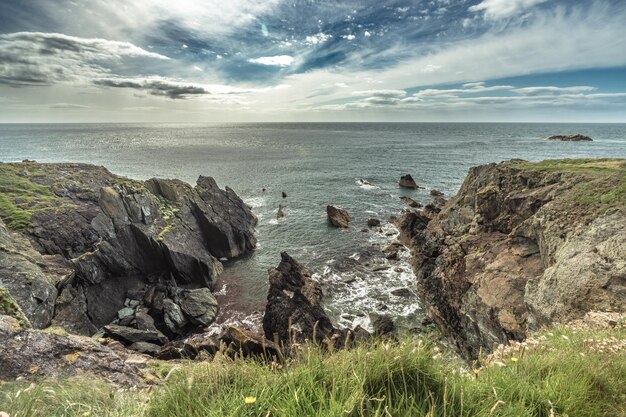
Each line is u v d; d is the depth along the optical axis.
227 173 80.88
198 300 26.53
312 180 72.38
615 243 13.98
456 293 22.16
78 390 4.74
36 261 24.61
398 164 91.50
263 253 36.84
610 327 8.55
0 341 6.61
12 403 3.86
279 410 2.80
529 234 20.05
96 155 115.00
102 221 30.20
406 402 2.96
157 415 3.30
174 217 34.62
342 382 3.16
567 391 3.69
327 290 28.39
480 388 3.54
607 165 23.97
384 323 23.64
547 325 14.24
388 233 41.09
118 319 25.27
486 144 146.00
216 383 3.49
